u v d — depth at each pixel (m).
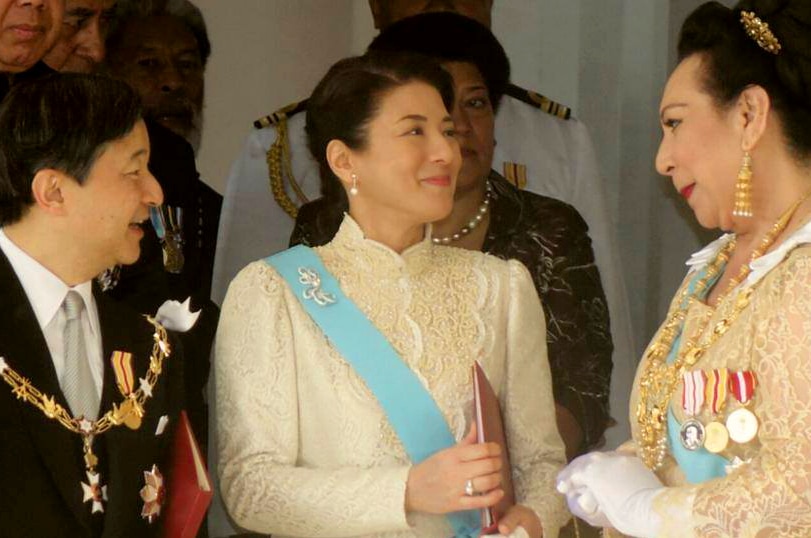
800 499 3.59
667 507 3.80
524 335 4.85
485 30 5.97
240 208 6.56
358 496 4.44
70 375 4.15
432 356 4.66
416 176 4.69
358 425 4.58
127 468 4.12
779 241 3.86
